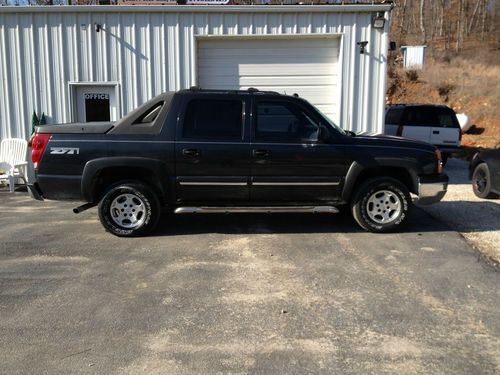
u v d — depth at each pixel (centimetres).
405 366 345
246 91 674
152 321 412
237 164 655
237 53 1099
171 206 674
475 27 5988
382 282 503
